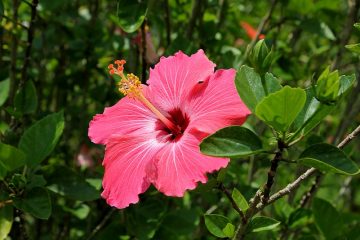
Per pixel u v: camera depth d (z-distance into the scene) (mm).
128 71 663
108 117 488
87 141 648
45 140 508
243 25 734
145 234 541
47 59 755
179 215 583
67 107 706
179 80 474
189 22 634
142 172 438
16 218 567
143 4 516
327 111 377
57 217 638
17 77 686
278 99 364
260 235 593
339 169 366
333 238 535
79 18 711
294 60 706
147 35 542
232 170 610
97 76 784
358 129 405
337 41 696
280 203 554
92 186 523
